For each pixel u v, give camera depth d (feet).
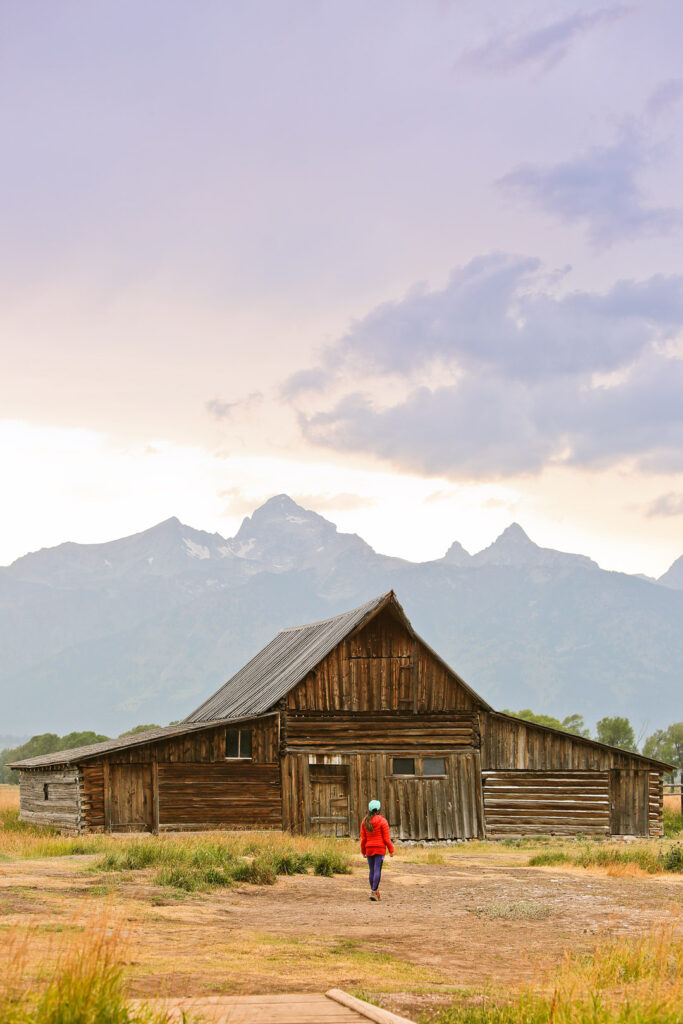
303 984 35.91
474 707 138.00
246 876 71.31
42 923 43.96
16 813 160.25
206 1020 26.30
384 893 69.31
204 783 126.62
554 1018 27.71
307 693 132.67
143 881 64.69
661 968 34.12
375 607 134.10
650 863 87.56
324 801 130.72
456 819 134.10
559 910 60.34
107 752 121.60
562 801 137.39
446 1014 30.96
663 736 301.43
